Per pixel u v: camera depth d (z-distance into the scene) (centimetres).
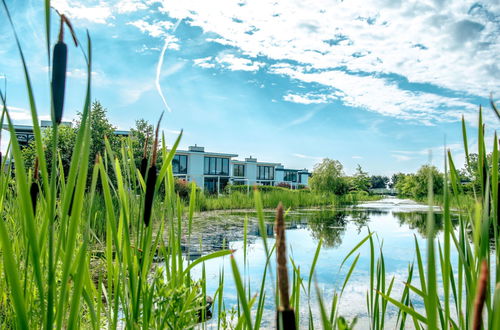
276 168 4694
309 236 771
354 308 307
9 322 113
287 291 30
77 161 44
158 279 91
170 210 90
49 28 42
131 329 71
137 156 1097
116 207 462
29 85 42
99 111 948
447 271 53
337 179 2575
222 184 3566
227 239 700
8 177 96
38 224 96
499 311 32
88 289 78
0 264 114
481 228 56
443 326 74
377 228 921
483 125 60
